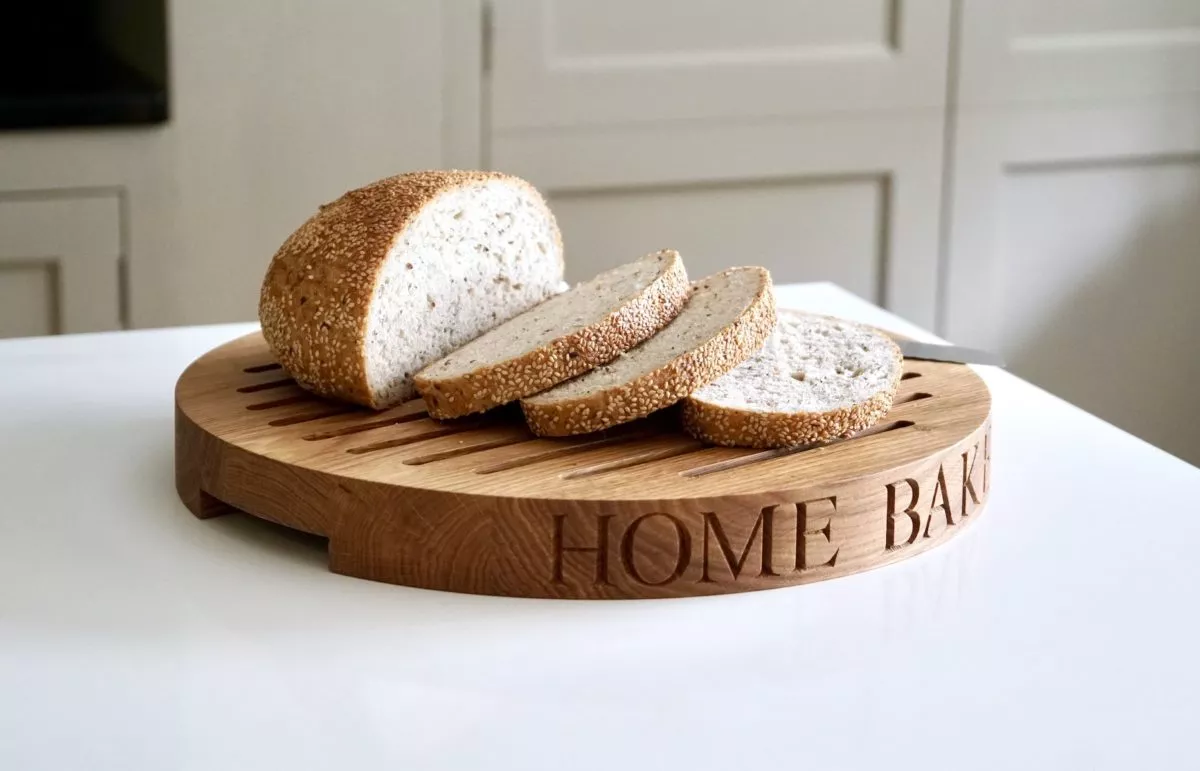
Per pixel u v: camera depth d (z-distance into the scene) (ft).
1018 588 2.49
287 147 5.09
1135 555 2.59
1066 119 5.80
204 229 5.07
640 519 2.43
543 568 2.44
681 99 5.43
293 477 2.53
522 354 2.70
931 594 2.47
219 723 2.13
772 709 2.18
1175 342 6.26
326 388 2.82
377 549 2.48
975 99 5.69
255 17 4.93
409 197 2.88
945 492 2.62
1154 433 6.38
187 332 3.69
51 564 2.53
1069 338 6.14
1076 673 2.26
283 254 2.88
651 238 5.60
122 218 4.95
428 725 2.13
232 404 2.81
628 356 2.80
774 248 5.72
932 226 5.81
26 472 2.88
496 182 3.01
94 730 2.11
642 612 2.42
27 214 4.81
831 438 2.63
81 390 3.30
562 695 2.20
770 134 5.56
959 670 2.27
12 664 2.25
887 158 5.68
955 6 5.57
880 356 2.91
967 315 5.97
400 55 5.13
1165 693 2.22
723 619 2.40
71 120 4.72
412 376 2.90
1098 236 6.02
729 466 2.56
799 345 3.00
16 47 5.53
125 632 2.34
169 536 2.64
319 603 2.43
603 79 5.35
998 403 3.28
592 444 2.65
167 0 4.80
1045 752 2.10
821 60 5.51
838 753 2.09
